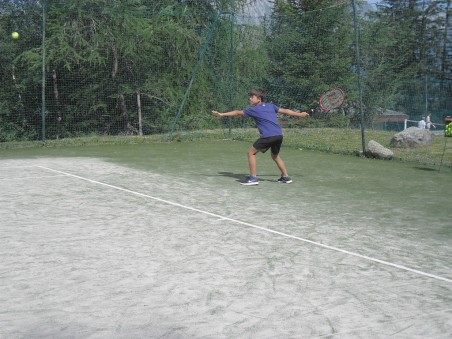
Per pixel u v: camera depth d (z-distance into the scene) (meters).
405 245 5.48
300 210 7.11
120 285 4.16
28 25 21.05
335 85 19.84
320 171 10.96
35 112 20.52
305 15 20.28
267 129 8.91
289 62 20.41
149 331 3.35
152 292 4.02
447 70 18.45
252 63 20.67
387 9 20.84
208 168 11.21
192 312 3.65
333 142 16.50
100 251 5.07
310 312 3.69
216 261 4.80
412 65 19.16
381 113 19.72
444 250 5.33
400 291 4.14
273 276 4.42
